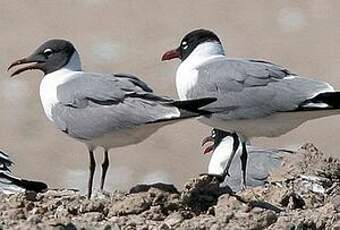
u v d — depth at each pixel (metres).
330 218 14.84
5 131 33.31
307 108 16.42
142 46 38.62
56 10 41.31
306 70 37.25
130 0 42.22
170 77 35.88
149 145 31.97
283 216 14.96
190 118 15.43
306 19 40.53
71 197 16.23
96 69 36.94
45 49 17.00
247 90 16.67
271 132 16.95
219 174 17.97
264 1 41.91
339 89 36.00
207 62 17.19
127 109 15.69
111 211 15.21
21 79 36.12
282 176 17.70
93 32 39.78
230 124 16.86
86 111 15.98
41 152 31.92
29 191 16.16
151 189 15.56
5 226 14.17
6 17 40.59
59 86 16.38
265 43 39.09
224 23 40.59
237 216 14.66
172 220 14.77
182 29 40.16
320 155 18.22
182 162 30.92
